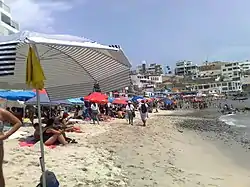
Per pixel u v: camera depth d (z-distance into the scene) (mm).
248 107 83375
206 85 197625
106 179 10297
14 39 5391
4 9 53688
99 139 19422
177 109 92938
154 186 10477
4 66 5734
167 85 192750
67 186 8914
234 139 28000
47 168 10531
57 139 15250
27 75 5406
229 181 12789
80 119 34125
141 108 32031
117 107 47188
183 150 20016
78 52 5922
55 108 37156
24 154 12258
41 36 5277
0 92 24672
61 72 6707
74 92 7320
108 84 6809
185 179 12094
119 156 15023
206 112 75375
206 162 16938
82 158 12867
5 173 9500
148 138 22969
